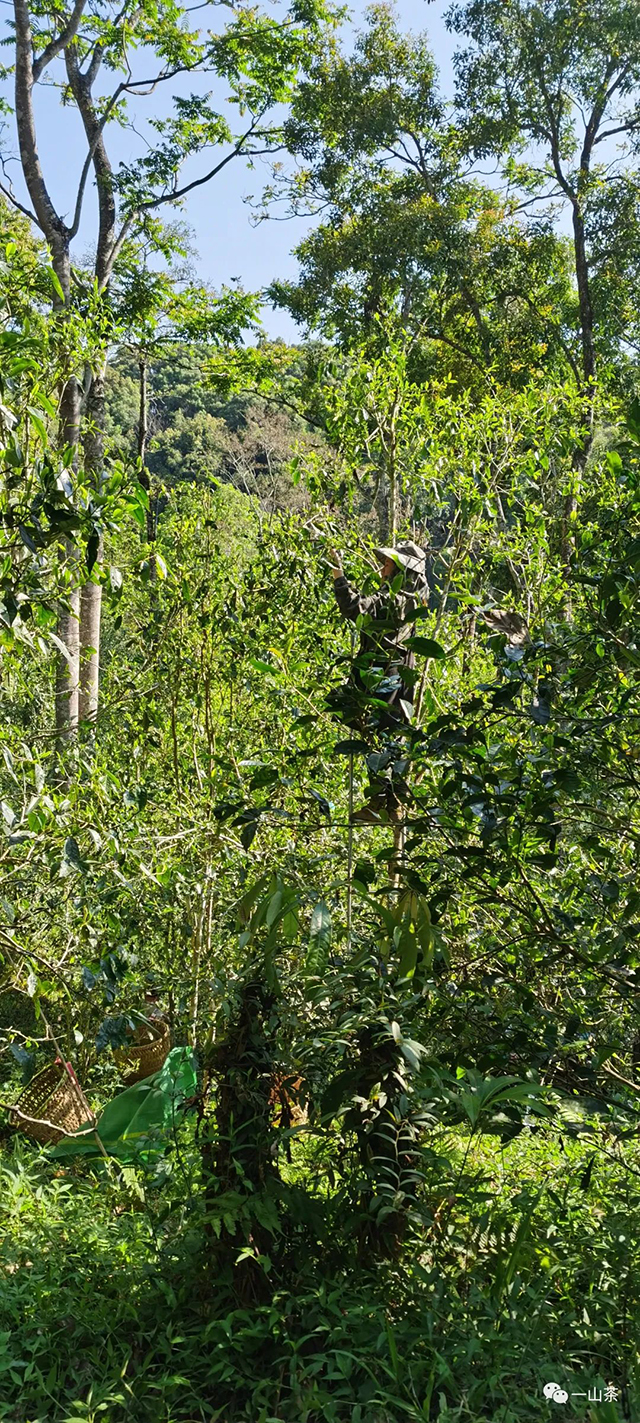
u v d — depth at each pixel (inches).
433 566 219.9
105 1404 128.0
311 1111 146.5
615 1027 165.6
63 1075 235.9
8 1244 174.1
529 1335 134.2
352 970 143.0
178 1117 192.5
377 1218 134.3
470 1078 141.7
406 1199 142.0
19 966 185.8
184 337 689.0
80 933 196.1
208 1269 144.8
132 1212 183.9
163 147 629.6
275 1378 135.1
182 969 253.0
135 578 263.0
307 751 176.6
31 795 181.9
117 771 258.7
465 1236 148.6
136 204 628.7
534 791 146.6
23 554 152.4
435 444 227.6
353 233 814.5
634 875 171.9
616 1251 151.9
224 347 705.6
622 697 147.6
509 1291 142.2
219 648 272.8
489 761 150.1
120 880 197.8
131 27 609.6
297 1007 147.7
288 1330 139.4
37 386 146.1
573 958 164.1
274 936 141.3
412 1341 133.1
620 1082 164.7
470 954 181.2
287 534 253.9
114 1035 180.1
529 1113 147.6
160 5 634.2
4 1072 262.4
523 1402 124.4
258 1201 137.9
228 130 658.2
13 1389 134.3
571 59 792.3
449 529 226.8
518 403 252.8
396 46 831.1
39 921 198.7
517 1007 165.2
